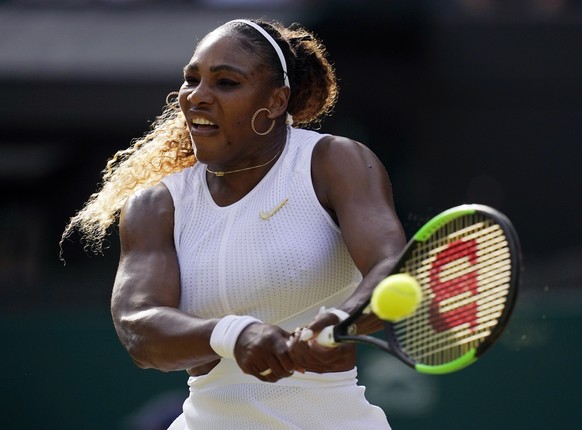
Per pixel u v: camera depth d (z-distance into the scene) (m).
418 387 30.62
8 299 35.75
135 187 13.12
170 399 30.23
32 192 46.00
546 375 30.97
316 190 11.74
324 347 10.13
